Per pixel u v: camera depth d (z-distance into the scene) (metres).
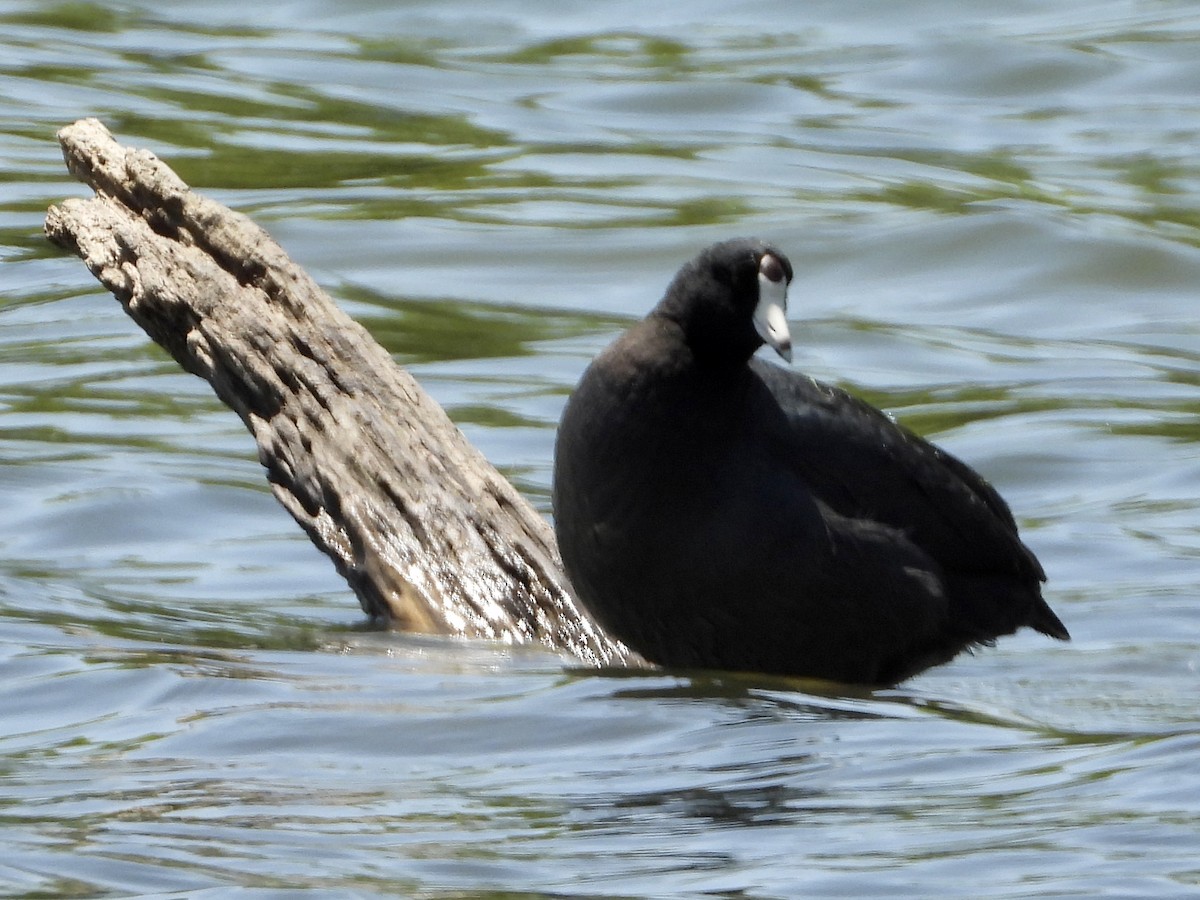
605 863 7.45
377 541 11.64
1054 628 11.30
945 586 10.88
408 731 9.16
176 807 7.99
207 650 10.80
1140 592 12.85
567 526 10.51
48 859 7.32
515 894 7.07
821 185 25.16
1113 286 21.91
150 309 12.26
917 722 9.53
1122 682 10.67
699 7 34.47
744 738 9.16
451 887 7.14
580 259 22.28
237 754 8.77
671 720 9.45
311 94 29.02
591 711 9.55
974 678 10.81
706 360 10.27
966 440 16.98
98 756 8.73
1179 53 31.16
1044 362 19.48
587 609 10.77
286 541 14.10
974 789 8.34
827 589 10.30
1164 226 23.44
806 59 31.28
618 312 20.80
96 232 12.48
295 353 11.97
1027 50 31.23
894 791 8.36
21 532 14.16
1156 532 14.35
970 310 21.36
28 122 26.77
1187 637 11.77
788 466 10.43
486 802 8.14
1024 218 23.20
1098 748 8.96
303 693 9.76
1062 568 13.55
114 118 27.28
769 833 7.76
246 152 26.03
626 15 34.12
